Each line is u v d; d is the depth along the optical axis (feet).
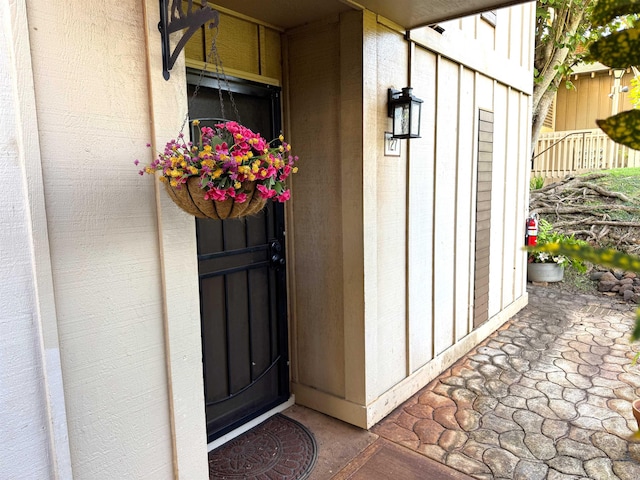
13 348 4.08
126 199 4.85
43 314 4.20
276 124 9.36
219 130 4.85
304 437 8.98
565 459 8.13
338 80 8.71
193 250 5.45
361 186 8.63
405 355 10.52
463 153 12.37
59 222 4.37
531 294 19.43
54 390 4.33
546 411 9.79
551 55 21.79
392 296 9.89
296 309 10.06
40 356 4.24
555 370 11.87
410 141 9.99
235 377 9.04
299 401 10.24
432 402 10.32
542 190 25.93
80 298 4.57
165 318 5.26
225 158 4.22
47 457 4.35
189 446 5.60
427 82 10.45
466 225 12.86
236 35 8.38
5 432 4.08
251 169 4.34
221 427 8.81
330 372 9.71
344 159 8.79
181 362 5.43
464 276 12.96
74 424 4.63
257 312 9.40
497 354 13.03
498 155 14.70
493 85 13.76
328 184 9.15
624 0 1.79
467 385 11.13
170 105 5.09
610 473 7.73
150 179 5.04
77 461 4.68
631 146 1.77
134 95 4.85
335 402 9.60
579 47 22.54
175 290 5.30
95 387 4.76
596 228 22.15
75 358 4.58
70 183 4.42
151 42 4.91
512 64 14.80
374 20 8.53
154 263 5.15
